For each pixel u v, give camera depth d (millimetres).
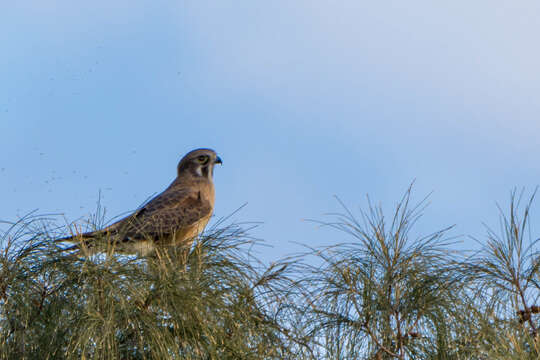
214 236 8273
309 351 7922
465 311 7898
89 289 7234
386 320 8047
